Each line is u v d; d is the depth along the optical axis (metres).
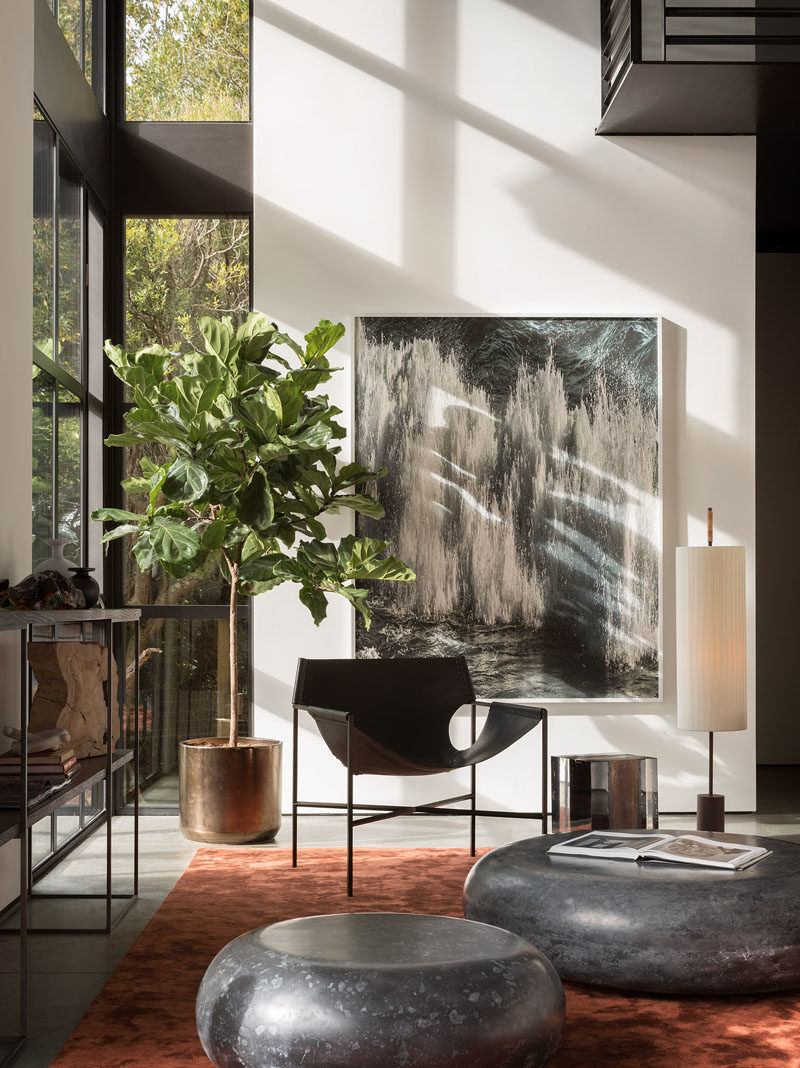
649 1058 2.19
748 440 5.21
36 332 4.11
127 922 3.28
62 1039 2.33
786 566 6.88
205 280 5.36
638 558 5.17
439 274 5.20
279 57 5.20
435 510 5.16
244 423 4.21
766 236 6.75
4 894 3.35
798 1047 2.26
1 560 3.32
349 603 5.10
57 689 3.19
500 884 2.75
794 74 4.56
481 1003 1.87
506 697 5.11
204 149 5.34
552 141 5.22
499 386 5.19
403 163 5.20
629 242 5.23
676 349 5.22
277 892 3.61
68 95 4.54
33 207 4.04
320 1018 1.85
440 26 5.22
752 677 5.16
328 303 5.18
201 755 4.46
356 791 5.08
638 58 4.46
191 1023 2.41
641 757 4.09
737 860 2.75
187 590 5.26
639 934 2.50
